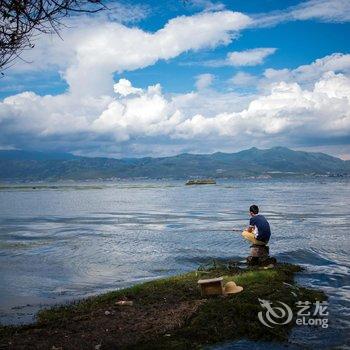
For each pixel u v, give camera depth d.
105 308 12.03
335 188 134.50
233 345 9.30
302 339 9.66
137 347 9.16
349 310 11.66
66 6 5.93
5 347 9.25
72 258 21.39
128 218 43.72
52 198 90.19
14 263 20.20
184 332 9.88
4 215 48.44
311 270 17.12
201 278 15.12
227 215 45.38
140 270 18.50
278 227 33.34
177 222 38.97
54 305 13.30
